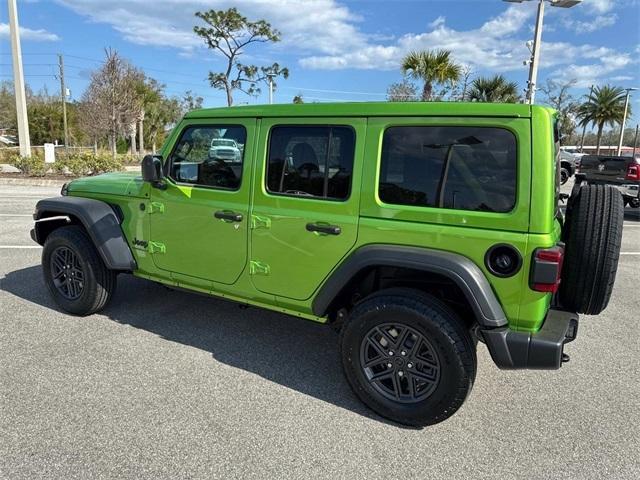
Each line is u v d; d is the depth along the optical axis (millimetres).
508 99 21078
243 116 3406
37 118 51688
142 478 2395
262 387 3330
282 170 3262
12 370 3426
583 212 2961
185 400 3121
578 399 3277
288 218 3215
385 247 2863
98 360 3623
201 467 2488
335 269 3086
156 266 4020
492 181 2639
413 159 2826
